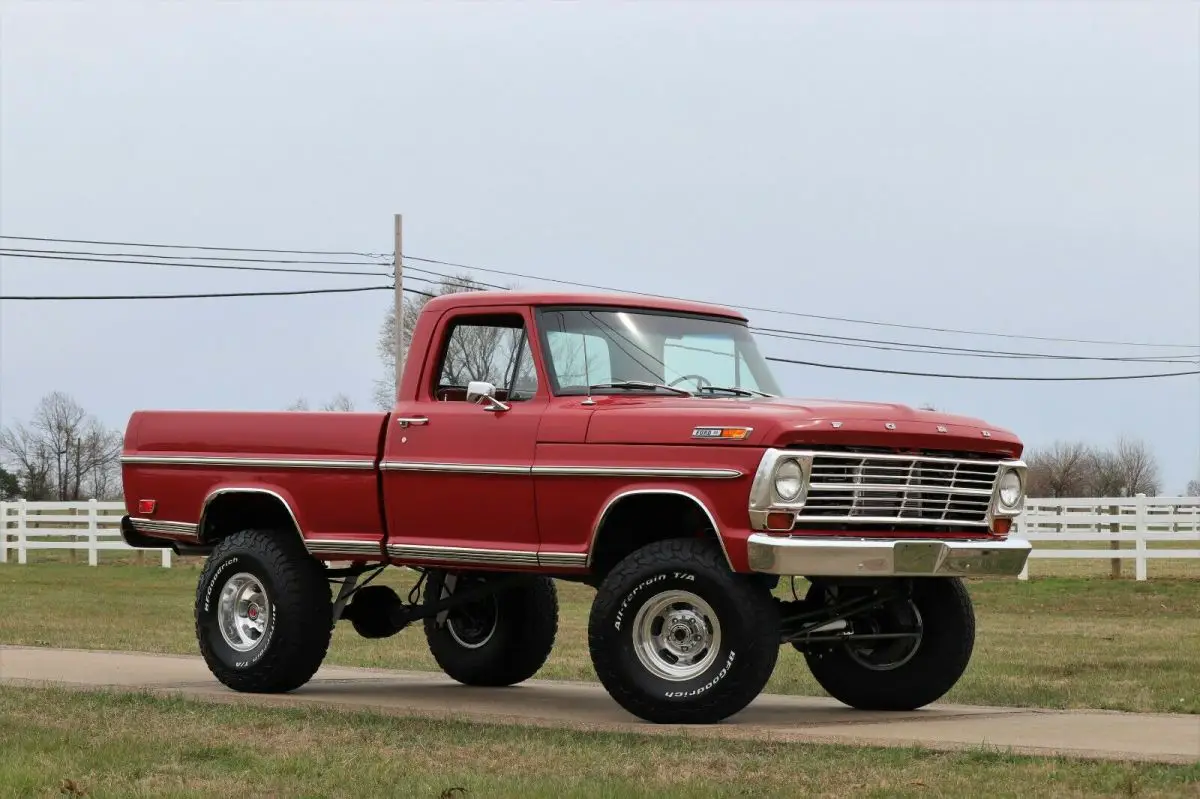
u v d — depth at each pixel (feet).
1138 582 99.30
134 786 28.04
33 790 27.91
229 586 43.16
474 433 38.78
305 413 42.19
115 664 50.16
